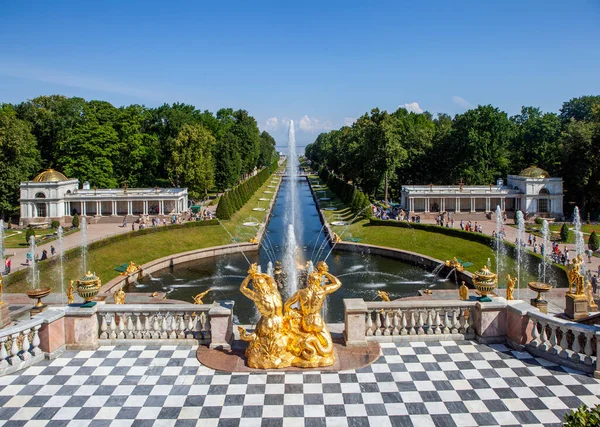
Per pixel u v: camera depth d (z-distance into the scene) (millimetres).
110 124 117500
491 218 104312
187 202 115375
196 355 21188
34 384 18859
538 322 20922
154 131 138375
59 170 126062
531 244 72688
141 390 18391
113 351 21703
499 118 123062
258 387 18531
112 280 58594
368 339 22391
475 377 19062
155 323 22703
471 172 120125
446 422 16172
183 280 64188
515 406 17047
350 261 74500
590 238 69500
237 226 95688
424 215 107438
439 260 69312
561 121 137000
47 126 124812
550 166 122125
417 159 136625
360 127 142625
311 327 20062
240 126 173125
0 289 29891
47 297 45906
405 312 22625
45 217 100375
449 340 22484
